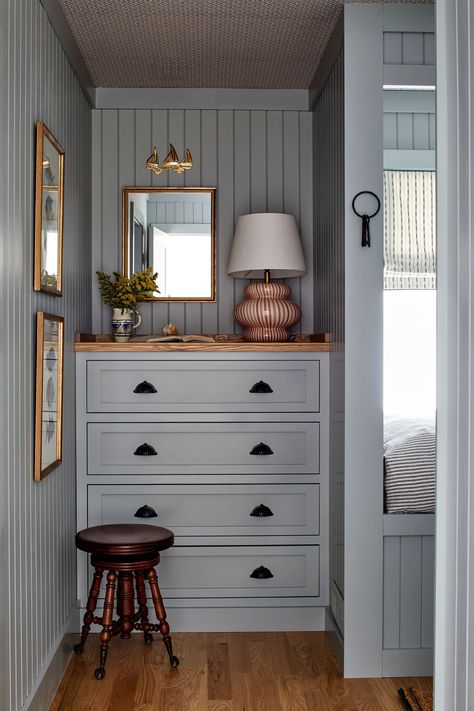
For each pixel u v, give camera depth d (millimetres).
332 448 3594
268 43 3562
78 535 3227
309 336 4070
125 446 3656
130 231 4145
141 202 4148
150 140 4152
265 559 3676
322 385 3670
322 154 3834
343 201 3248
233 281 4180
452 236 2051
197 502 3670
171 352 3650
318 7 3184
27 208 2533
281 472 3678
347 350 3201
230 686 3025
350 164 3201
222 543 3670
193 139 4164
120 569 3133
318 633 3656
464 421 1963
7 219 2256
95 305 4141
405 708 2828
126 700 2883
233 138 4172
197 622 3662
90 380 3641
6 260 2250
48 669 2793
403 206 4387
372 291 3203
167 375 3652
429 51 3195
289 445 3678
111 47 3584
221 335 4113
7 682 2258
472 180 1899
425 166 4363
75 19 3260
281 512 3678
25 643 2506
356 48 3180
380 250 3207
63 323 3180
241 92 4164
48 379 2852
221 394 3666
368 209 3199
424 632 3197
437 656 2102
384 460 3242
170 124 4160
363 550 3186
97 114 4145
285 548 3676
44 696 2711
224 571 3674
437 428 2117
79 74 3637
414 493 3205
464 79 1956
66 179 3334
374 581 3184
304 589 3684
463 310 1971
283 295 3928
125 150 4148
